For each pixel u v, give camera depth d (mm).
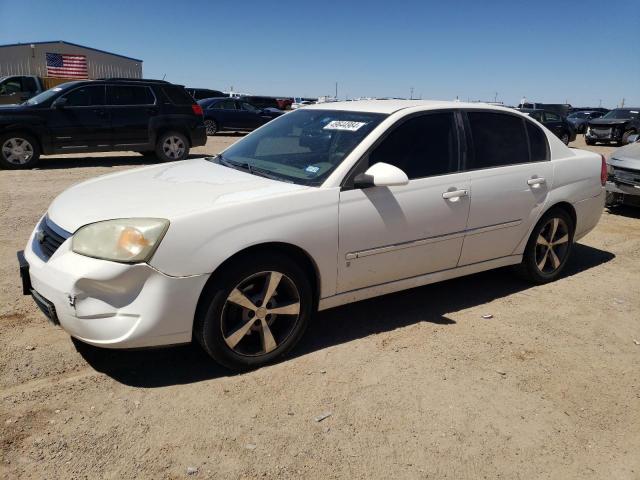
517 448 2783
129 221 2959
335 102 4613
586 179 5039
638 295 4887
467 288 4891
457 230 4105
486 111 4434
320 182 3523
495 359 3631
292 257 3459
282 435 2783
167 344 3064
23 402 2959
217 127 21797
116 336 2938
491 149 4379
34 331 3742
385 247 3730
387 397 3143
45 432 2729
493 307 4480
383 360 3547
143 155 13984
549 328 4137
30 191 8453
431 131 4047
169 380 3236
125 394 3078
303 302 3461
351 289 3715
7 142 10852
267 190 3383
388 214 3682
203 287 3051
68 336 3693
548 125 20984
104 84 11789
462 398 3174
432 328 4043
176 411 2939
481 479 2562
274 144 4211
